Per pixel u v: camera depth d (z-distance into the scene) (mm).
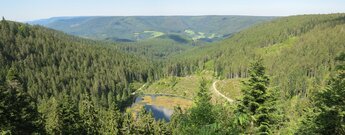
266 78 21281
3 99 34750
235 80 197375
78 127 58031
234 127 16188
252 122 20328
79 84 190000
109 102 172000
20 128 37031
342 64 16734
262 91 20625
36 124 42656
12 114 35344
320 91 18406
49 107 80125
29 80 178250
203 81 30844
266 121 20969
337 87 16828
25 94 41594
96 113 78125
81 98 162875
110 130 68938
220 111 17297
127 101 196875
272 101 21266
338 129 17234
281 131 21938
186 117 17750
